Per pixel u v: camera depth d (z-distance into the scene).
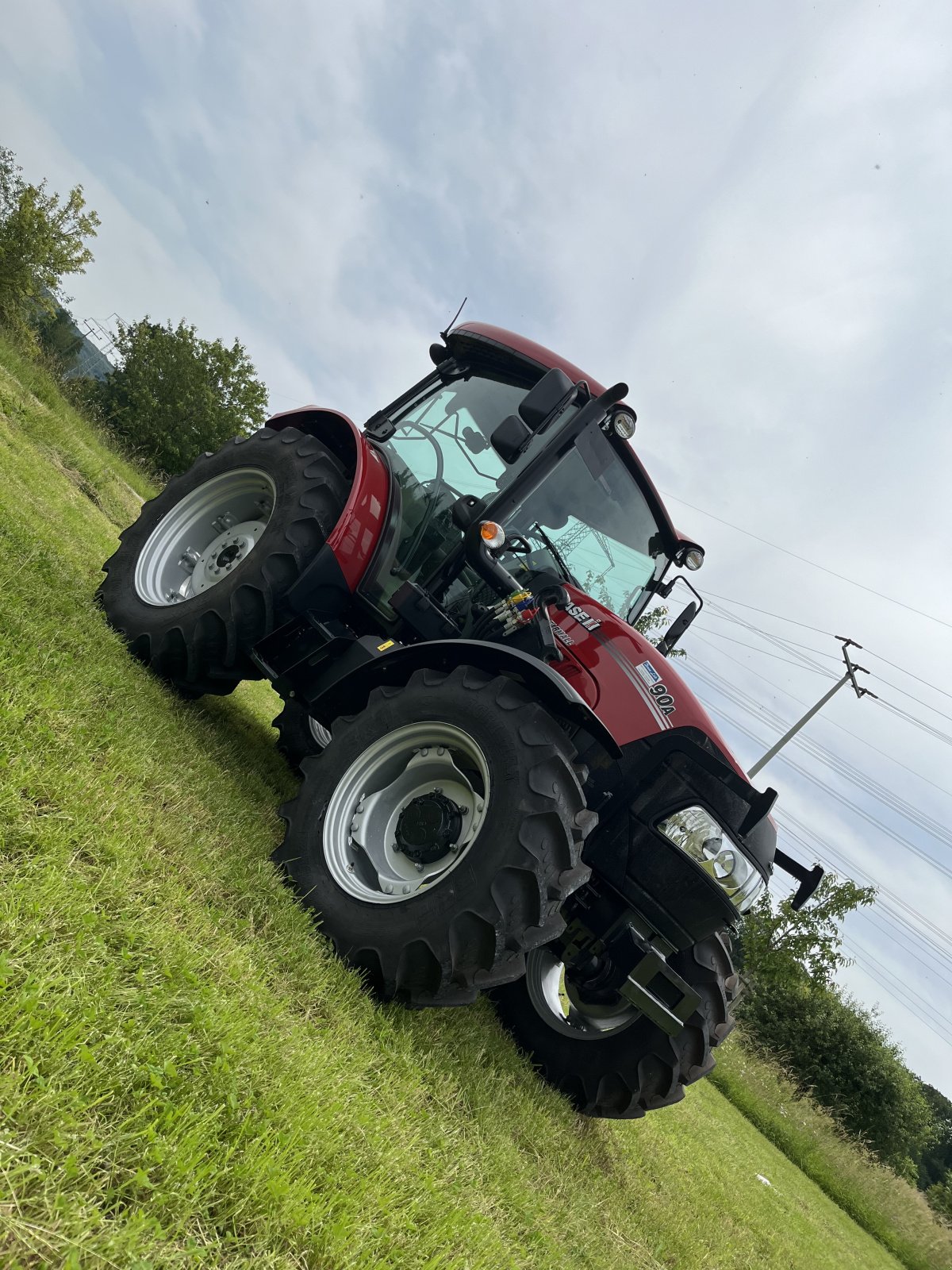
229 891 2.33
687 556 3.88
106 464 9.77
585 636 3.26
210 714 4.00
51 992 1.37
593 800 3.11
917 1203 14.84
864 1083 23.34
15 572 3.22
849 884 13.86
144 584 3.87
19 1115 1.15
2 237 17.91
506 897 2.45
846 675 22.55
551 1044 3.62
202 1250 1.15
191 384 26.05
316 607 3.42
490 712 2.71
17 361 11.18
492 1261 1.80
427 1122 2.12
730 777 3.02
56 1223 1.04
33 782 1.95
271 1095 1.57
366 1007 2.39
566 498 3.54
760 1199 6.09
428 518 3.66
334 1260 1.35
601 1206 2.91
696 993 3.01
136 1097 1.32
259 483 3.89
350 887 2.67
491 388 3.76
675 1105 7.80
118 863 1.90
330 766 2.87
